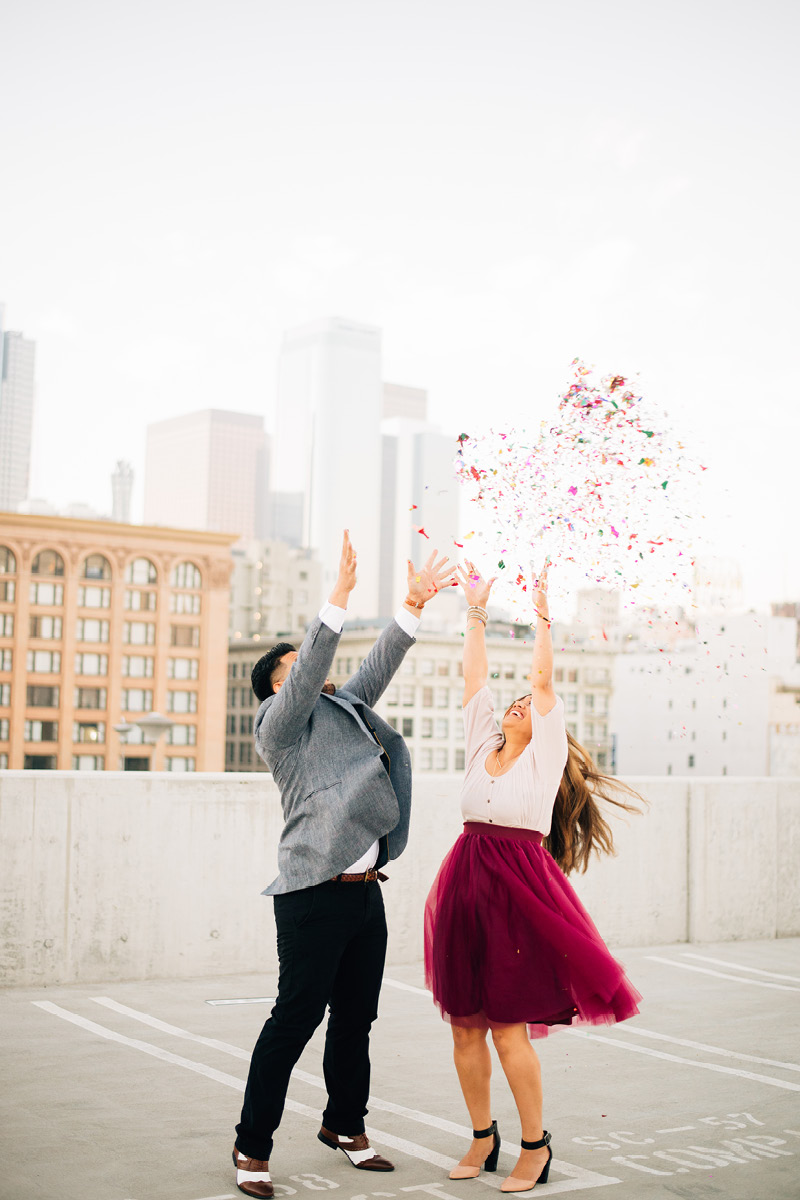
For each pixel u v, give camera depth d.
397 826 4.30
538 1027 4.39
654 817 9.30
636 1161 4.29
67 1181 3.93
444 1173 4.14
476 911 4.14
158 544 107.75
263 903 7.79
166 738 108.06
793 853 9.92
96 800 7.37
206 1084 5.11
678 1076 5.48
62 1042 5.80
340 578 4.11
